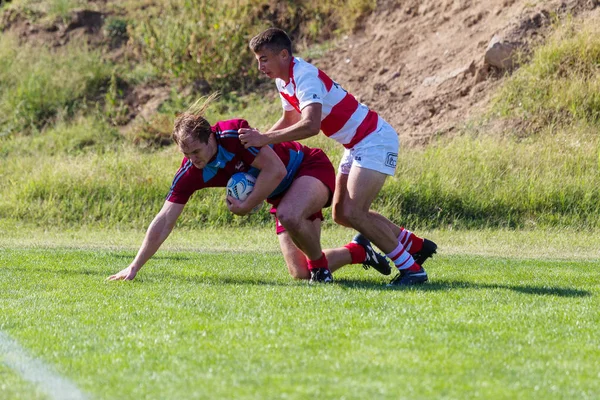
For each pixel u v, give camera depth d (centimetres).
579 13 5556
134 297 1994
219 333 1564
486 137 5062
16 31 7031
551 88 5228
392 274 2580
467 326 1636
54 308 1844
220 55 6241
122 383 1236
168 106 6147
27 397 1173
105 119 6147
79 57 6650
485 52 5525
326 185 2277
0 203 4834
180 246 3769
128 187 4844
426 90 5675
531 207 4419
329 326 1623
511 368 1328
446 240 3978
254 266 2766
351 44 6306
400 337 1530
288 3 6656
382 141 2191
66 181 4900
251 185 2158
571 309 1855
